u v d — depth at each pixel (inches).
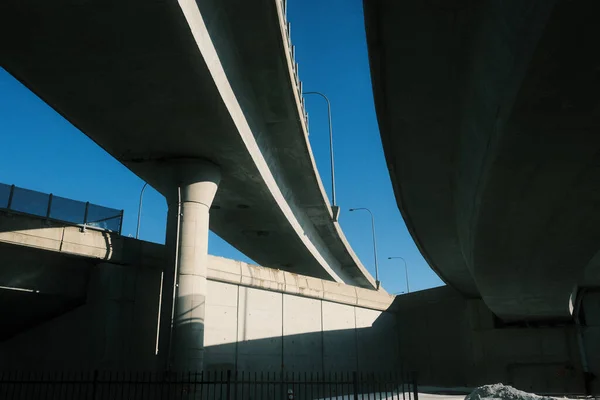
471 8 382.0
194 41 588.7
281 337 1179.9
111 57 613.6
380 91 498.6
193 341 828.0
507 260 754.8
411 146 606.9
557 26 278.8
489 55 388.5
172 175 922.1
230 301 1067.9
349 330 1422.2
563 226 607.8
